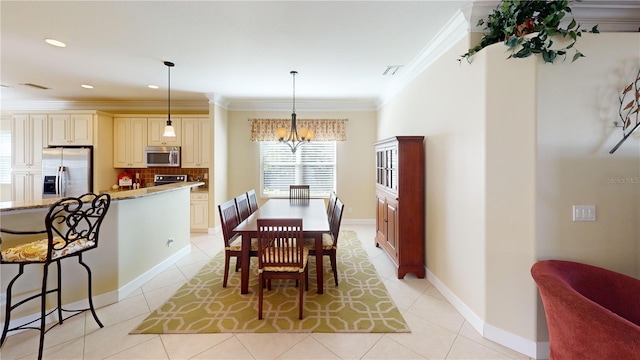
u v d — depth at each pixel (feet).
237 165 18.22
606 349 3.84
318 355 5.97
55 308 7.04
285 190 18.42
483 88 6.51
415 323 7.16
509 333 6.25
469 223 7.21
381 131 16.98
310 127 17.93
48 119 15.52
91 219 7.87
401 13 7.32
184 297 8.52
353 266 11.16
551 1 6.10
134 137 16.60
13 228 6.72
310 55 10.12
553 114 5.90
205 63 10.89
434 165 9.32
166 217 11.02
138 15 7.40
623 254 5.98
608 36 5.87
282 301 8.27
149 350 6.09
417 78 10.94
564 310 4.33
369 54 10.02
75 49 9.53
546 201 5.95
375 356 5.94
